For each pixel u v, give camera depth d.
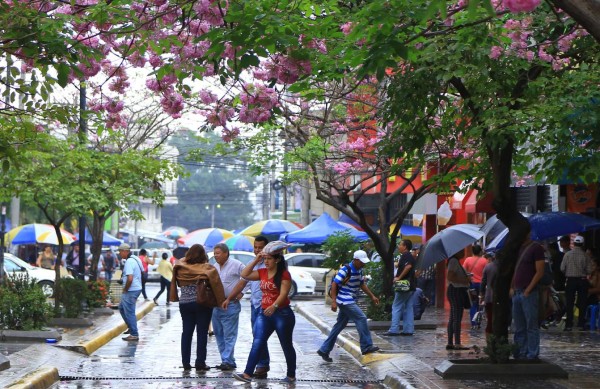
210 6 10.44
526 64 13.72
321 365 17.09
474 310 24.77
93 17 11.16
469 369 13.95
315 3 11.78
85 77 12.70
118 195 25.77
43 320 19.84
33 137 13.57
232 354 15.93
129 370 15.80
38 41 11.44
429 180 17.25
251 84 12.55
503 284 14.21
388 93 14.65
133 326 21.62
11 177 23.61
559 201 24.28
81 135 22.59
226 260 16.12
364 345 17.59
